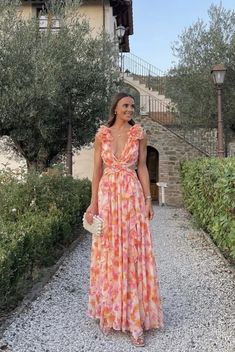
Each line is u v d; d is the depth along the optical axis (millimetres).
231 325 3875
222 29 12367
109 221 3643
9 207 6105
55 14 10109
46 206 6734
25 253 4566
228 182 5039
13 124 9344
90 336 3643
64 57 9391
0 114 8820
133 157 3723
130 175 3715
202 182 7805
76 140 11367
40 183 6965
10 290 4203
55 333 3699
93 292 3844
